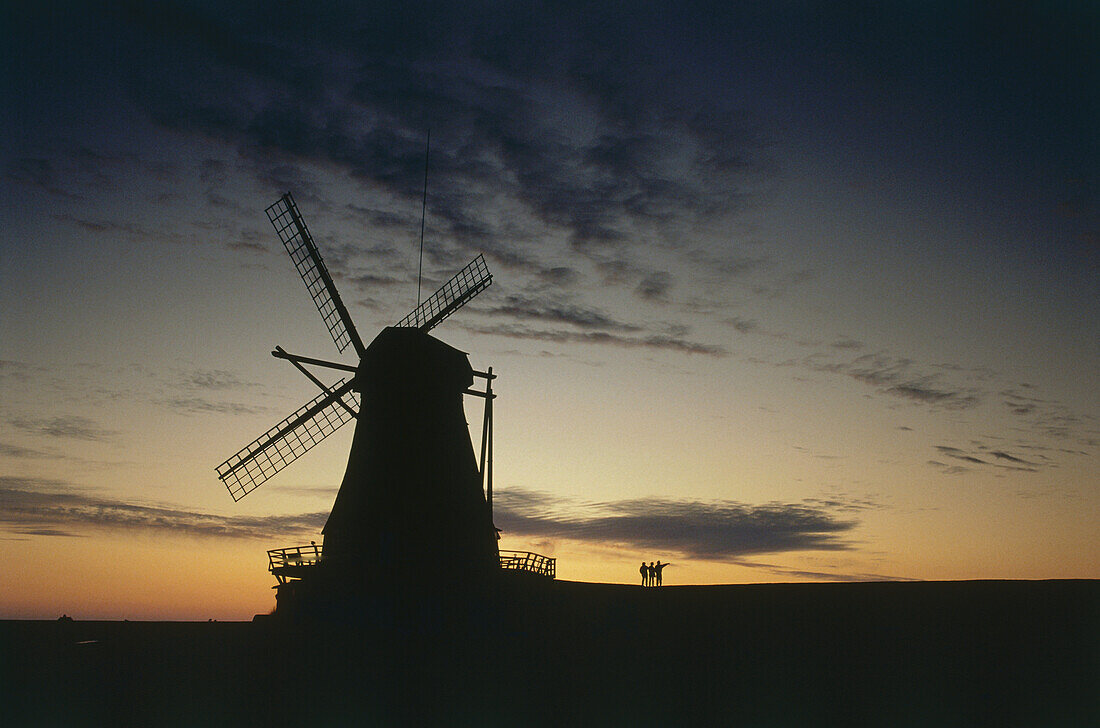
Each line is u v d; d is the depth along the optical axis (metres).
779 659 23.19
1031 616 22.89
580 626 25.69
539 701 23.50
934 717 20.44
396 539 25.67
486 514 27.45
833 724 20.92
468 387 28.75
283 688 25.47
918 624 23.39
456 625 25.30
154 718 23.86
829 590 25.72
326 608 25.64
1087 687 20.41
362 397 27.97
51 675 25.89
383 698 24.41
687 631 24.91
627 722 22.22
